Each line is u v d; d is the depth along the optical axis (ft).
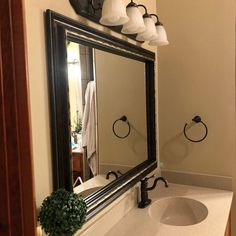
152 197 5.74
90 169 4.02
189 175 6.49
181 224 5.45
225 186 6.15
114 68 4.75
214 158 6.23
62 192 2.93
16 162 2.15
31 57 2.95
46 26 3.10
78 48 3.70
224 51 5.94
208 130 6.24
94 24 4.07
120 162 4.93
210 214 4.89
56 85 3.20
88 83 4.00
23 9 2.11
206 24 6.06
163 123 6.70
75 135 3.62
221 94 6.04
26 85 2.12
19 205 2.19
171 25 6.41
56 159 3.24
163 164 6.75
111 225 4.49
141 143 5.83
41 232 2.91
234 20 5.80
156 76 6.61
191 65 6.29
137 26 4.07
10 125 2.13
